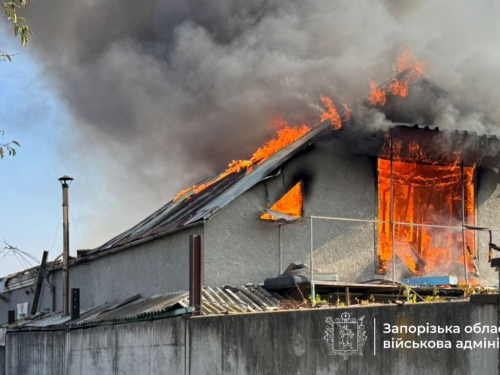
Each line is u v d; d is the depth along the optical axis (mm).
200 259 12953
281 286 14742
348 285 14625
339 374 9516
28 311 26109
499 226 17453
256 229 15914
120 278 19281
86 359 16391
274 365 10625
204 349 12180
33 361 19328
